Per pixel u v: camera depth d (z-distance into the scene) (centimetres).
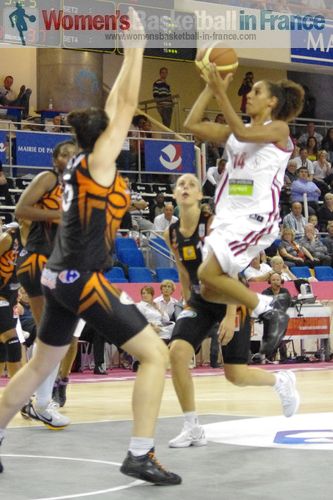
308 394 1077
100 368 1519
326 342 1736
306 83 2831
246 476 530
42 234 745
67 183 503
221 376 1445
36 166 1852
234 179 618
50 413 755
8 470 557
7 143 1859
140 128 2270
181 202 663
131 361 1630
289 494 472
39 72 2408
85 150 504
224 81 598
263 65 2441
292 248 1872
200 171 2008
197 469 557
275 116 628
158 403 502
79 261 495
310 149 2473
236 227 609
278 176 621
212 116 2631
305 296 1689
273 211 618
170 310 1606
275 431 729
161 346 508
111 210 503
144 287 1595
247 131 596
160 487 497
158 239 1825
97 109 504
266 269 1725
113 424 802
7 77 2320
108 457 610
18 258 767
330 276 1870
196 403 983
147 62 2638
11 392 538
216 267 609
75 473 546
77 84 2364
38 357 535
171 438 705
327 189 2244
